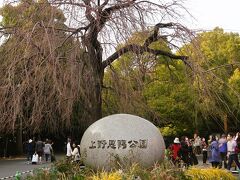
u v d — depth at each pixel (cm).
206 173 1116
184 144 1750
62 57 1066
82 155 1002
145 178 822
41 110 1084
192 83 1138
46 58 1002
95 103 1143
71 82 1034
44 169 902
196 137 2697
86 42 1089
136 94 1177
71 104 1059
